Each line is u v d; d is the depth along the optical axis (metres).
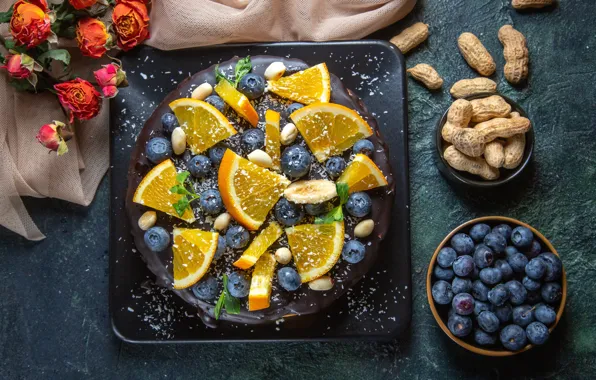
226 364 0.76
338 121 0.67
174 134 0.67
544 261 0.69
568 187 0.76
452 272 0.70
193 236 0.67
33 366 0.77
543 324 0.69
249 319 0.69
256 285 0.66
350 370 0.76
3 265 0.77
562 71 0.77
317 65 0.69
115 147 0.75
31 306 0.77
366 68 0.75
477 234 0.71
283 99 0.69
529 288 0.69
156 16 0.75
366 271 0.69
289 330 0.74
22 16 0.66
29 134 0.75
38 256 0.77
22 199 0.77
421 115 0.77
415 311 0.75
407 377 0.75
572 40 0.77
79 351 0.77
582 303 0.75
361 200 0.67
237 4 0.75
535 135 0.77
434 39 0.77
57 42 0.71
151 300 0.75
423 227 0.76
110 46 0.72
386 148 0.72
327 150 0.67
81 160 0.76
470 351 0.75
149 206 0.68
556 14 0.77
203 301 0.69
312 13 0.75
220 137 0.66
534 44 0.77
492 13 0.77
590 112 0.77
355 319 0.74
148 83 0.76
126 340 0.74
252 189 0.66
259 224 0.66
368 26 0.75
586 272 0.75
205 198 0.67
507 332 0.69
